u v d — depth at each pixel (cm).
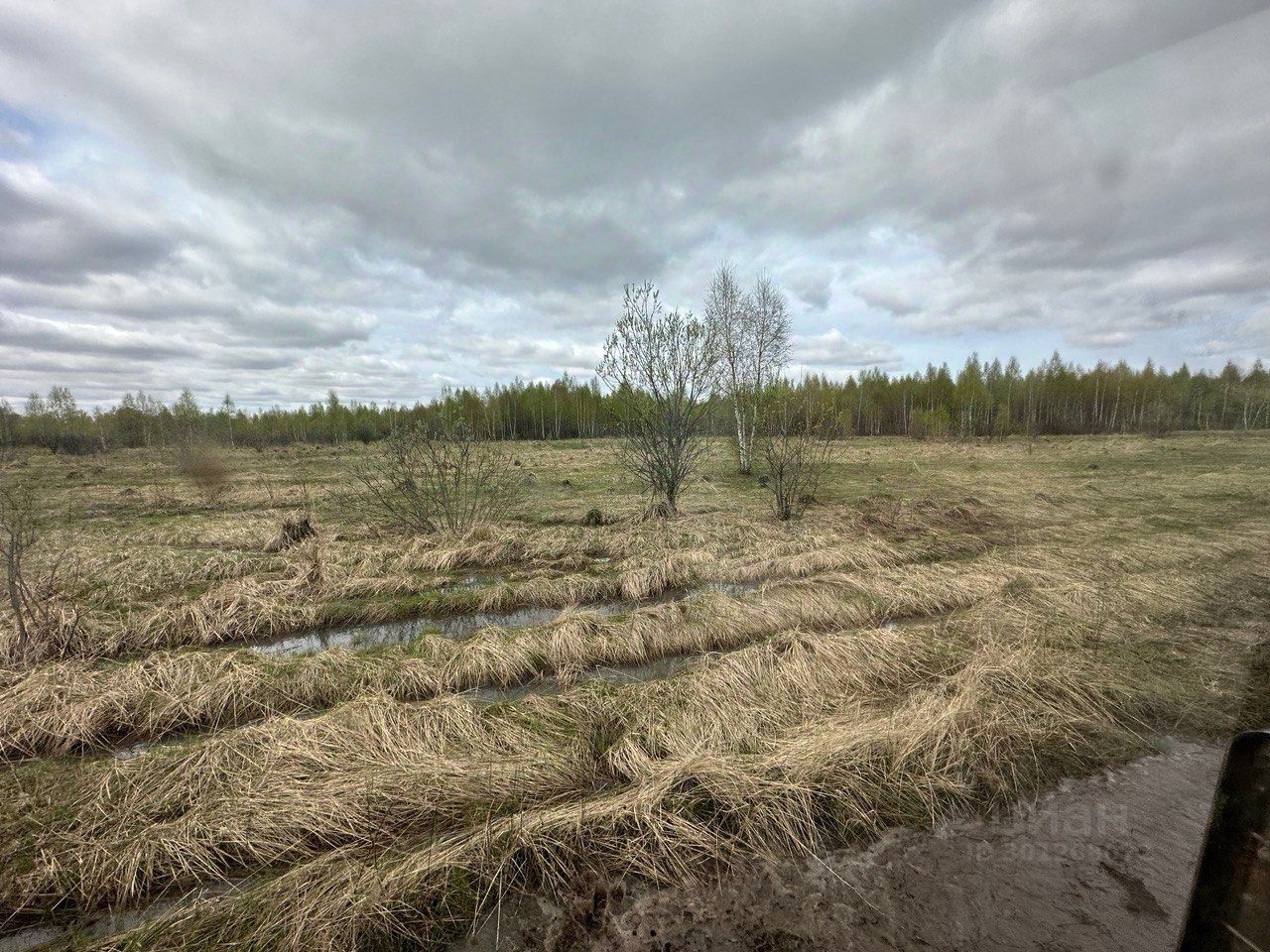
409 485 1130
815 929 281
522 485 1622
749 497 1535
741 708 479
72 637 614
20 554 610
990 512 1279
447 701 479
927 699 468
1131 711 455
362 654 597
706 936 280
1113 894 291
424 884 304
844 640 586
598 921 291
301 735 433
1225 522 1128
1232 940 127
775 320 2103
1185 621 626
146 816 361
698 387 1265
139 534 1110
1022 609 666
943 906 290
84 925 297
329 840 348
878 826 347
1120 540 998
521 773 400
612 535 1120
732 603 714
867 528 1150
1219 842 134
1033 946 265
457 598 795
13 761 436
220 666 546
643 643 643
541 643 621
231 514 1399
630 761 412
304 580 827
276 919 283
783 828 342
